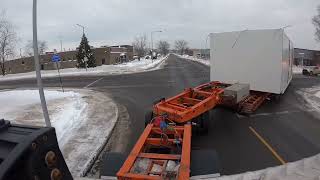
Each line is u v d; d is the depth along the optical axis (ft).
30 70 272.72
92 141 34.71
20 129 6.84
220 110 48.26
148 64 225.97
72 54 262.67
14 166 5.73
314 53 238.07
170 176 18.33
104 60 260.01
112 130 39.75
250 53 46.60
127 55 322.96
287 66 56.13
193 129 35.58
